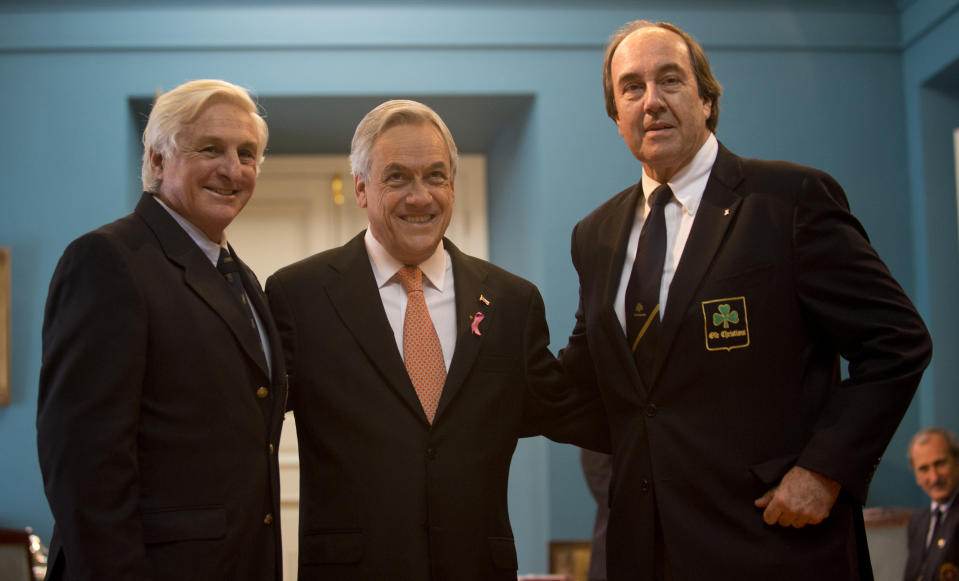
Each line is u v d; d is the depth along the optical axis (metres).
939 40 4.38
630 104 2.13
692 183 2.13
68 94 4.41
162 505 1.85
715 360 2.00
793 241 1.98
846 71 4.66
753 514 1.95
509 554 2.20
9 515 4.23
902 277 4.59
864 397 1.87
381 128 2.21
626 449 2.12
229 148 2.04
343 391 2.17
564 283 4.45
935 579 3.63
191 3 4.46
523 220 4.77
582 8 4.58
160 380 1.89
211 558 1.85
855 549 2.00
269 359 2.10
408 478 2.12
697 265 2.03
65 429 1.78
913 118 4.60
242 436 1.95
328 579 2.08
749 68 4.62
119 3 4.44
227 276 2.07
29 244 4.35
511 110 4.82
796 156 4.61
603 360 2.16
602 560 3.38
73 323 1.82
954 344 4.48
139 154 4.63
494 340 2.29
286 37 4.49
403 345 2.24
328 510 2.12
